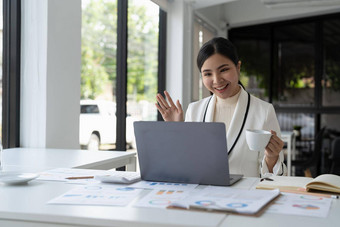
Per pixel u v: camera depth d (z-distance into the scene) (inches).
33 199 43.0
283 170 62.9
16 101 103.7
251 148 54.0
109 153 92.0
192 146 49.8
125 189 47.5
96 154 89.7
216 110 78.4
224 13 273.4
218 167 49.2
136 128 52.6
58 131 106.4
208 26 249.3
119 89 154.7
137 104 169.8
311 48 257.9
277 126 74.3
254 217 35.4
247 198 41.1
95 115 138.7
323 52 253.4
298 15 250.7
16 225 38.1
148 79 181.5
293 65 264.4
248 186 50.1
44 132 102.7
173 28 197.5
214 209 37.0
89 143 135.4
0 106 103.7
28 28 103.3
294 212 36.9
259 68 276.1
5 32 104.1
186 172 50.9
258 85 276.4
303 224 33.3
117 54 154.1
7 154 87.8
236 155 72.7
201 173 50.2
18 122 104.9
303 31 260.2
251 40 279.3
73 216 36.0
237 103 74.7
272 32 271.6
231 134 73.5
